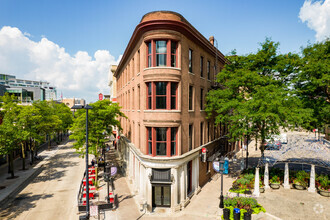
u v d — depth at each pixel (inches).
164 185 618.8
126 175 960.9
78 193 715.4
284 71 774.5
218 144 1069.1
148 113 635.5
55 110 2017.7
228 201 600.7
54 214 601.0
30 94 2490.2
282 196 683.4
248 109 685.3
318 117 740.7
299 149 904.9
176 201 617.0
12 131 847.7
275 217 541.3
